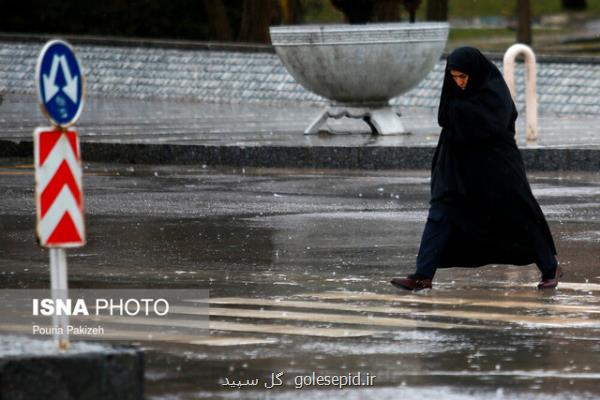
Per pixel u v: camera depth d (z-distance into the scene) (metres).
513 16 143.50
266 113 68.31
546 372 16.88
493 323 20.25
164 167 47.28
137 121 62.78
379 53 52.03
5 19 115.88
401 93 53.72
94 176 44.31
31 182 42.50
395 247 28.67
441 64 71.56
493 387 16.03
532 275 25.27
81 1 116.19
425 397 15.53
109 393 14.15
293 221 32.91
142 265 26.67
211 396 15.67
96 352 14.16
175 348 18.47
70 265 26.73
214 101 77.81
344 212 34.47
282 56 53.91
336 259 27.20
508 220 23.34
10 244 29.88
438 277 25.11
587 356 17.81
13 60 88.19
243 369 17.12
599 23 138.50
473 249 23.72
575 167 43.62
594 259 26.78
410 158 45.22
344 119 61.94
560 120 61.09
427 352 18.16
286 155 46.53
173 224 32.66
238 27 120.25
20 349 14.30
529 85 46.75
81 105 15.77
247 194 38.66
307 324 20.25
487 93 23.20
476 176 23.23
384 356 17.92
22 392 13.73
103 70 83.94
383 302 22.25
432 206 23.70
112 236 30.77
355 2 58.16
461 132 23.11
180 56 81.69
